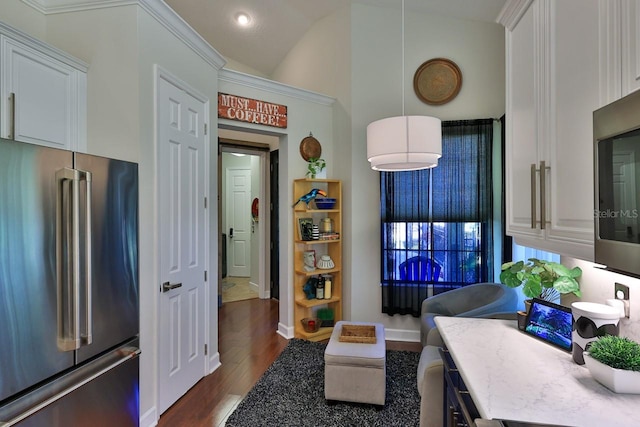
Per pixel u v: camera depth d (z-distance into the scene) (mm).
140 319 2098
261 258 5418
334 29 3969
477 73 3463
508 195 1693
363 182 3736
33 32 2168
